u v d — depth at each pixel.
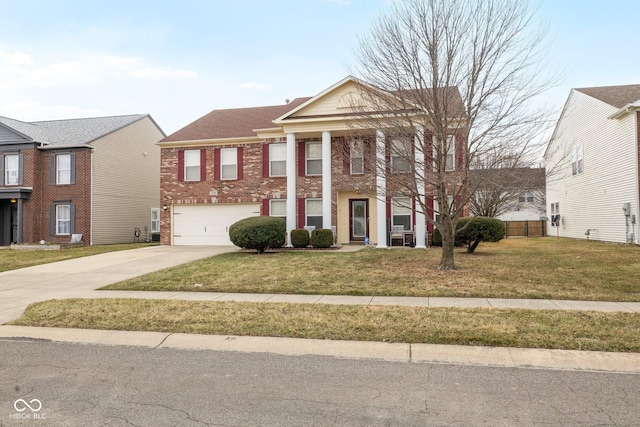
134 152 26.81
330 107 18.48
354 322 6.77
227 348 5.95
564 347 5.55
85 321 7.21
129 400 4.23
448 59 10.34
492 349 5.59
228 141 21.20
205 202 21.47
